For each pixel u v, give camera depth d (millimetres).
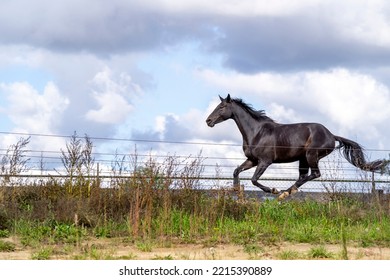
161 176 16156
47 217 15062
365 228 15219
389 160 18281
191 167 16562
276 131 21906
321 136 21719
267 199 17484
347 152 21719
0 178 16422
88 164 16922
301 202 18125
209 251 12031
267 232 14742
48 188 16734
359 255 11586
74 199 15656
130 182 16156
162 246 12773
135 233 13789
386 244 13609
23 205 16047
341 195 17875
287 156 21812
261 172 21719
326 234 14414
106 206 15945
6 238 13617
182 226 14812
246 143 22078
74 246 12500
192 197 16125
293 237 14117
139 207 15430
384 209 16875
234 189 17297
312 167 21703
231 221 15742
